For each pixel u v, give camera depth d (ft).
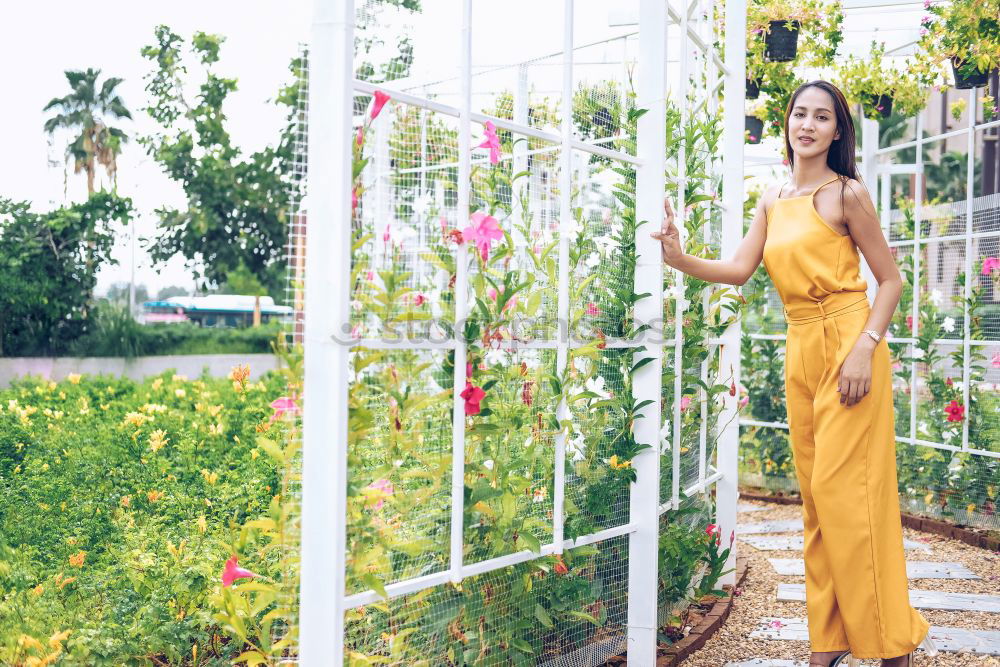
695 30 12.15
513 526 7.79
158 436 14.28
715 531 12.22
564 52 8.21
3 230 62.59
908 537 17.12
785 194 9.71
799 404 9.48
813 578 9.48
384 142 6.56
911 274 18.52
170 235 79.92
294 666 6.23
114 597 8.82
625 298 9.43
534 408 8.02
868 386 8.81
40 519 11.39
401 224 6.72
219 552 9.26
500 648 8.04
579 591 8.86
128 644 7.84
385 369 6.52
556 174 8.54
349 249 5.92
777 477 21.06
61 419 18.08
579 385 8.64
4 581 9.37
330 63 5.89
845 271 9.11
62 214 65.26
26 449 15.33
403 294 6.66
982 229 17.30
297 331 6.23
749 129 21.57
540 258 8.30
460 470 6.91
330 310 5.91
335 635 5.95
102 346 63.36
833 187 9.17
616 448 9.33
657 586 9.71
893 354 19.30
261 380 27.25
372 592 6.26
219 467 13.44
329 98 5.90
